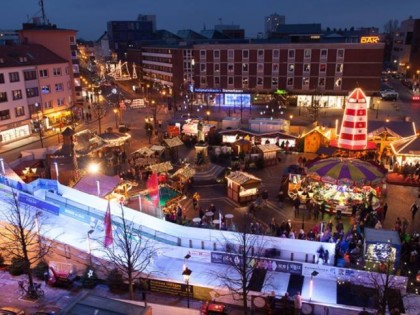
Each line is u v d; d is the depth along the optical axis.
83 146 47.78
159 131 63.28
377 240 22.69
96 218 25.56
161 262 23.33
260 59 80.75
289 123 55.19
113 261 21.92
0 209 26.42
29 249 25.23
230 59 82.38
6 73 57.31
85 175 32.47
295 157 48.06
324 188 35.00
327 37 101.06
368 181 31.50
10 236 25.25
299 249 22.53
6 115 57.81
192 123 56.22
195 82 86.12
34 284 22.39
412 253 24.09
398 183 38.72
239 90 83.25
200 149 43.72
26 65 60.66
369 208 30.64
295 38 92.81
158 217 27.72
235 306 21.06
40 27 75.38
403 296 18.81
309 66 78.69
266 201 35.44
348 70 76.88
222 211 33.84
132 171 40.03
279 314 19.86
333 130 50.12
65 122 66.50
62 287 22.92
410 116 69.88
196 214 33.31
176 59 100.19
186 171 38.19
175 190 35.41
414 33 115.69
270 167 44.75
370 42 81.50
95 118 75.19
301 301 19.59
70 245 24.14
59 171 37.16
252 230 27.19
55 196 26.86
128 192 34.16
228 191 36.75
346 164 32.94
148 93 103.69
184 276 21.17
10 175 31.73
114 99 95.19
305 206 32.81
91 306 14.49
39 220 25.62
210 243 23.73
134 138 59.69
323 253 22.17
